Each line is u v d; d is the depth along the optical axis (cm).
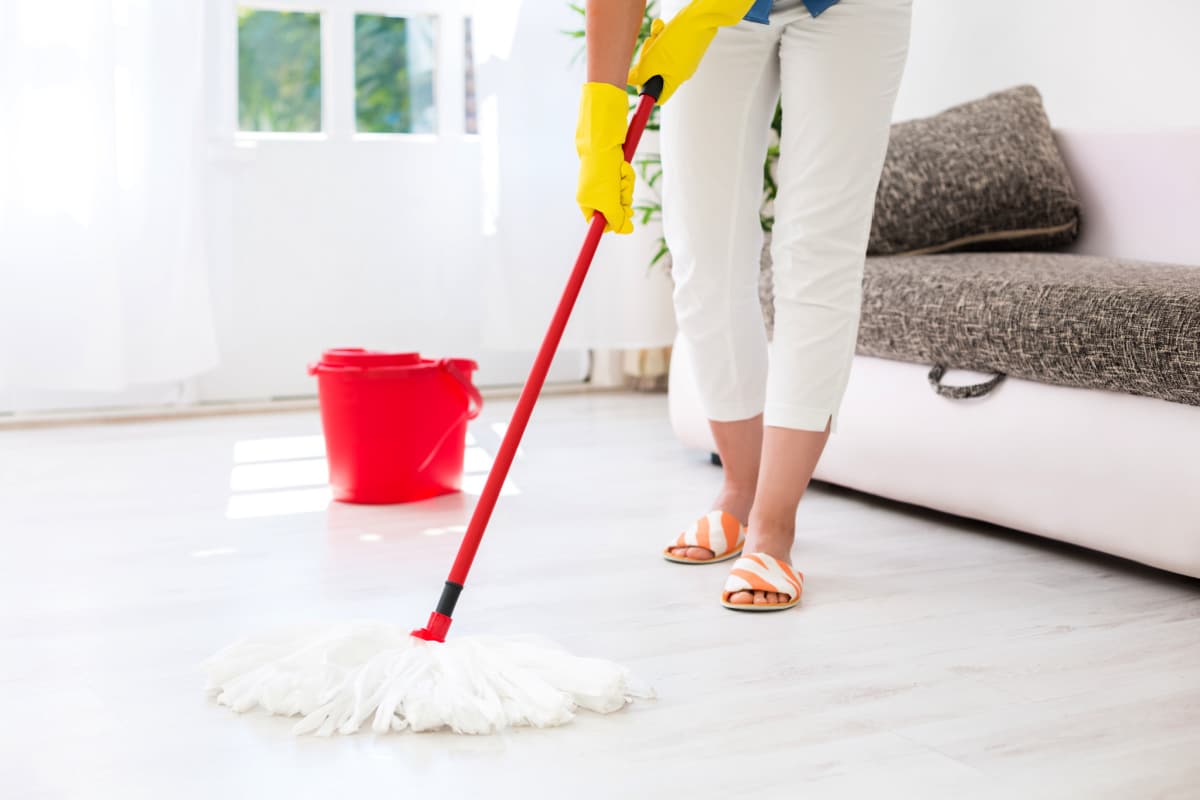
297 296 337
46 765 114
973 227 255
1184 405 169
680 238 176
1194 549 168
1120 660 144
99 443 284
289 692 125
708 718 126
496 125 331
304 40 333
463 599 167
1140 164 253
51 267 293
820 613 162
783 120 166
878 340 213
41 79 287
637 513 218
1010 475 193
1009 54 299
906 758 117
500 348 339
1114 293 175
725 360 182
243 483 243
